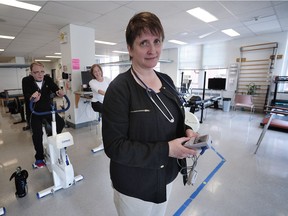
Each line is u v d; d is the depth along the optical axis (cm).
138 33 67
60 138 179
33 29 455
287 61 555
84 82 410
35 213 165
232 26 468
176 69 827
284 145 323
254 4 328
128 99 69
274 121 428
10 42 628
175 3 315
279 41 548
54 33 499
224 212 165
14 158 277
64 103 456
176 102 82
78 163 260
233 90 677
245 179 217
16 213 165
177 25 450
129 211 82
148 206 82
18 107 522
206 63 736
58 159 193
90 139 360
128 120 69
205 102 496
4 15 353
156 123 73
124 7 325
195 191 195
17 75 1038
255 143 333
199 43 711
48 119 234
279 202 178
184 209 169
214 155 282
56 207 172
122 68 1086
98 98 300
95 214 164
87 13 349
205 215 162
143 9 337
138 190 76
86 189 200
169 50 841
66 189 199
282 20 423
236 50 647
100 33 515
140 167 69
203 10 355
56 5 310
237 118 537
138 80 75
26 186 194
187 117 179
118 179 78
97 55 1040
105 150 67
